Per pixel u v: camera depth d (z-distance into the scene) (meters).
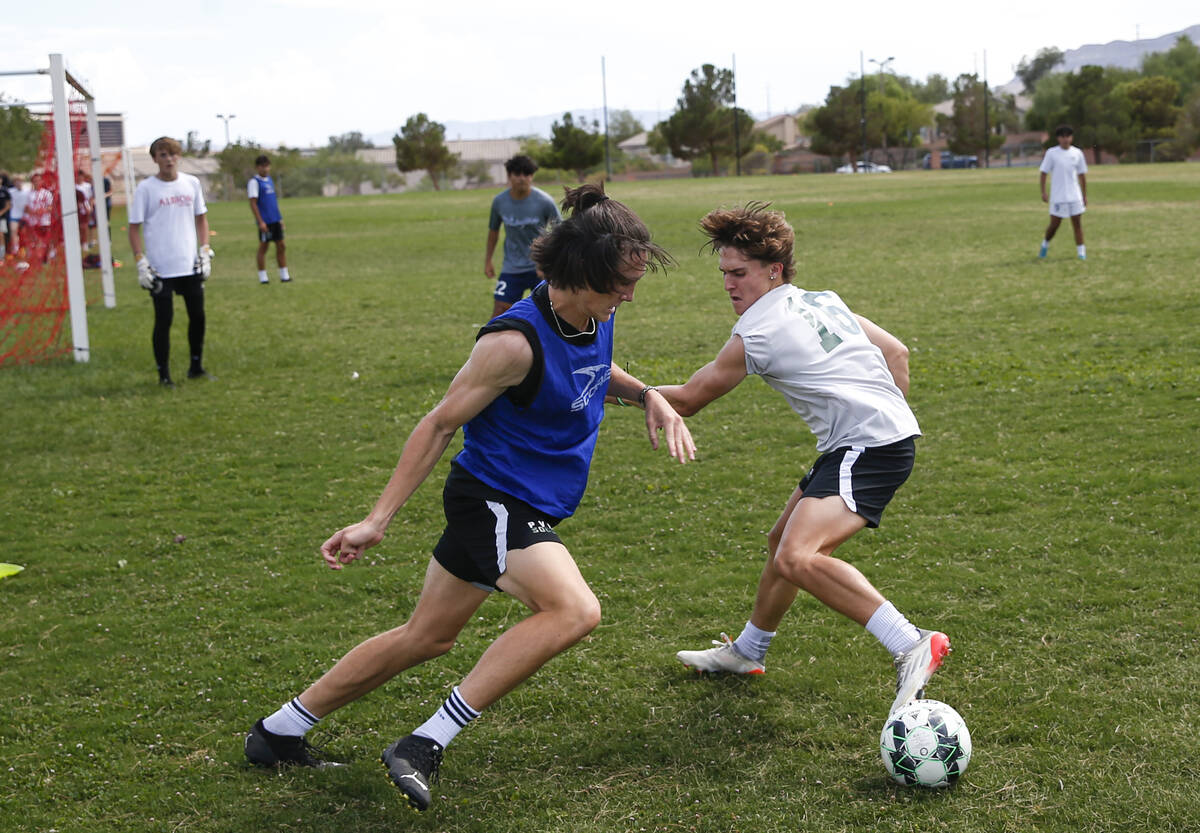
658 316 12.11
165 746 3.64
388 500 3.04
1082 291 12.25
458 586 3.29
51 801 3.33
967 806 3.09
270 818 3.20
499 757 3.49
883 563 4.93
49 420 8.27
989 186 37.38
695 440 7.20
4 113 18.89
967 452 6.57
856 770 3.32
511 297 9.91
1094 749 3.34
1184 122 65.38
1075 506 5.52
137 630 4.57
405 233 26.34
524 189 9.66
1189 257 14.56
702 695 3.85
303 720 3.42
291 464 7.04
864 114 75.19
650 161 84.31
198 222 9.47
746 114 78.25
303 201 51.50
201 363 9.67
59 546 5.64
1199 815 2.97
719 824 3.06
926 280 14.00
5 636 4.54
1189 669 3.80
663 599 4.70
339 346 11.03
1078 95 68.81
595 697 3.86
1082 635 4.11
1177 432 6.65
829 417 3.50
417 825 3.14
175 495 6.46
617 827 3.07
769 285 3.59
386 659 3.36
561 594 3.04
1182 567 4.68
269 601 4.84
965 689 3.76
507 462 3.16
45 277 15.38
